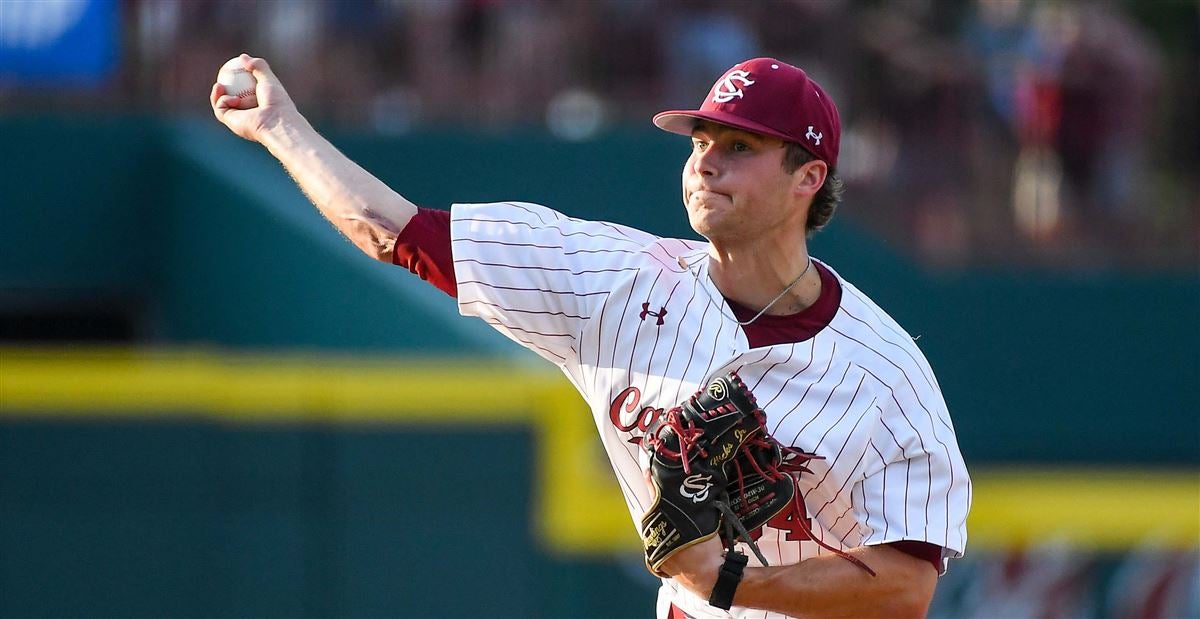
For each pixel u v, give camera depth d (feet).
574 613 68.85
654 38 114.52
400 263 37.29
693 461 34.45
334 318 92.27
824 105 36.24
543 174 114.21
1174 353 116.88
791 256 36.60
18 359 69.10
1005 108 116.37
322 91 109.81
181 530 66.85
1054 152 116.16
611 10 114.73
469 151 112.47
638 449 37.27
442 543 68.54
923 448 36.24
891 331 37.19
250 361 73.87
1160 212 119.34
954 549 36.42
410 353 84.33
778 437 35.96
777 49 114.42
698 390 36.01
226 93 38.14
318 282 93.45
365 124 110.63
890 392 36.29
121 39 109.70
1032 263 116.26
